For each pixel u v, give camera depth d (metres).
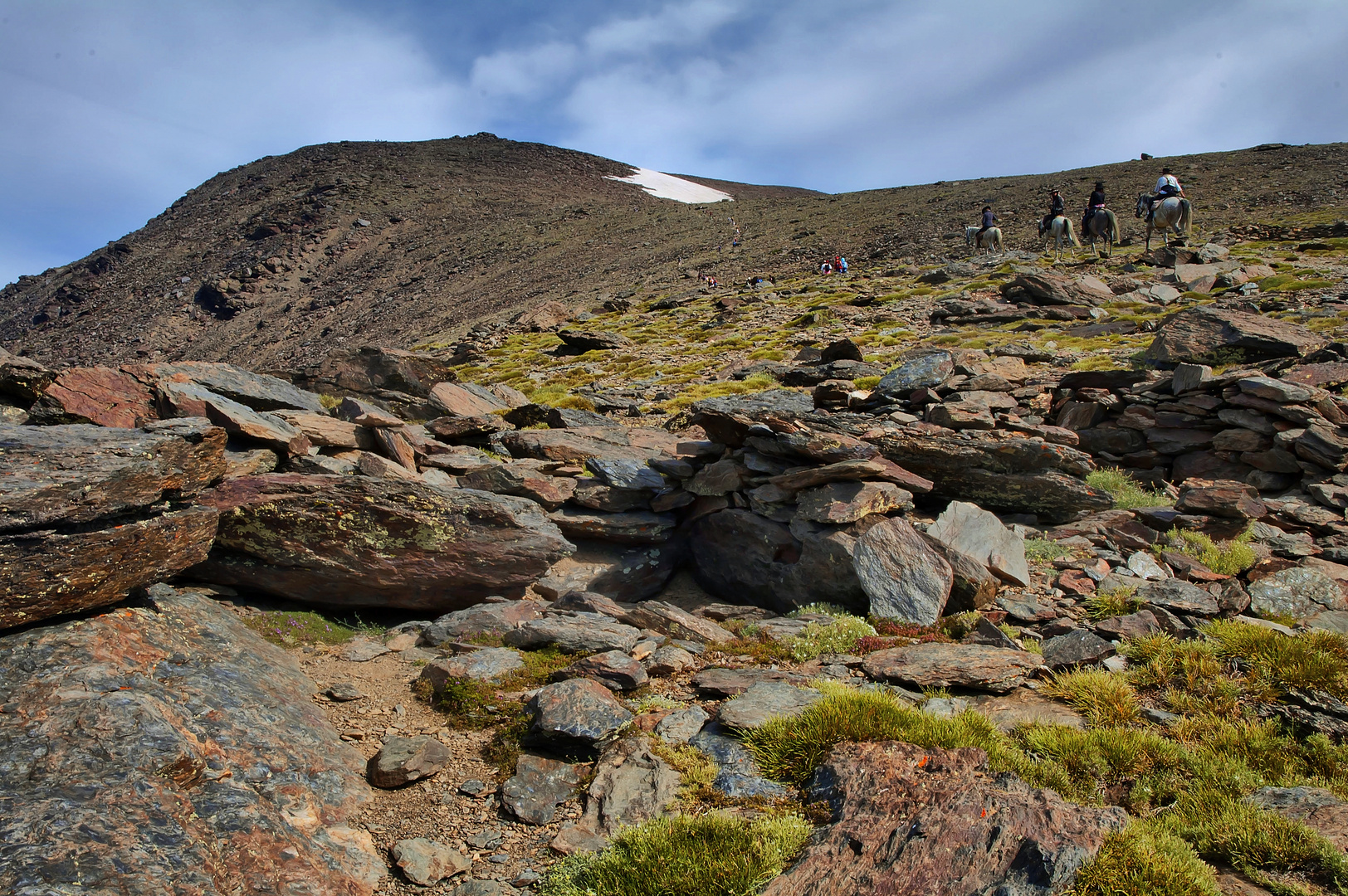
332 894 5.54
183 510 8.97
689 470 15.20
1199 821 6.45
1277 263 41.16
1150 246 48.62
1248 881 5.82
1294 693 8.38
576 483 15.40
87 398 12.22
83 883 4.45
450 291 133.00
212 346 144.38
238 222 199.25
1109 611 10.83
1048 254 52.53
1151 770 7.26
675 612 11.43
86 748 5.61
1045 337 30.72
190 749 6.05
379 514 11.66
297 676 9.31
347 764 7.52
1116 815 5.88
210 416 12.66
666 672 9.62
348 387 24.61
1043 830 5.63
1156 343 22.45
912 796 6.26
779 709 8.12
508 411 21.61
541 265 130.38
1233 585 11.09
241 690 7.80
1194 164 93.69
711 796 6.93
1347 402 15.83
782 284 66.94
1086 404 18.97
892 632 10.98
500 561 12.20
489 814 6.97
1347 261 39.81
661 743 7.74
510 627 10.83
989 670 9.03
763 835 6.15
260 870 5.39
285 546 11.46
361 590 11.75
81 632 7.26
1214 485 14.15
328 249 174.38
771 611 12.77
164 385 12.95
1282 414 15.59
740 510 14.60
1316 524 13.38
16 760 5.35
